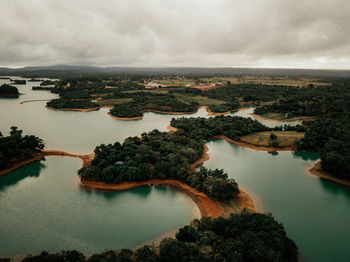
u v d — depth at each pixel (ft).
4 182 319.68
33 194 293.43
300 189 322.96
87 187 308.40
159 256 179.63
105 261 170.40
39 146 408.05
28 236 223.51
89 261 173.88
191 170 334.44
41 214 256.11
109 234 229.04
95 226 239.71
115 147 382.01
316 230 243.60
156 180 325.01
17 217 249.96
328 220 259.80
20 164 363.97
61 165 371.15
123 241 220.23
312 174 364.79
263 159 423.64
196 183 304.71
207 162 402.72
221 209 267.39
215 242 188.85
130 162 331.36
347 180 338.54
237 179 345.92
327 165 358.64
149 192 301.63
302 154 447.83
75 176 335.88
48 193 295.69
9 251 206.08
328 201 295.89
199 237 200.75
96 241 219.61
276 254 169.07
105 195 293.43
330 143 416.87
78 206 271.49
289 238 230.07
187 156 385.70
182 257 168.45
